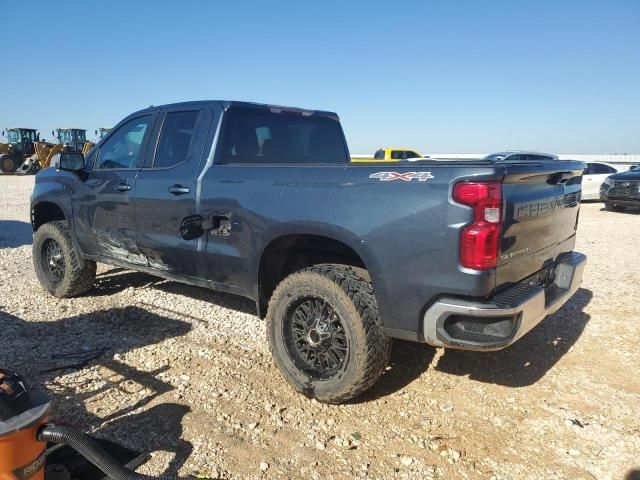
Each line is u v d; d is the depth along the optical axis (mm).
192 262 4344
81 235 5414
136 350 4379
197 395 3633
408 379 3977
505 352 4480
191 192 4246
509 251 3100
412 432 3268
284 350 3684
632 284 6664
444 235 2949
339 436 3197
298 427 3283
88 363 4113
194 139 4430
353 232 3262
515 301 2994
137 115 5066
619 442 3170
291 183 3633
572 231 4219
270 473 2836
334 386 3441
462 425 3355
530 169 3146
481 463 2971
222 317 5227
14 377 2293
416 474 2869
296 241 3795
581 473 2893
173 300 5750
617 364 4254
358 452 3051
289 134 4969
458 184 2908
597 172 18484
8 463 2088
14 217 12945
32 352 4301
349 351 3359
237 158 4418
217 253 4094
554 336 4844
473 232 2867
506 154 15828
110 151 5270
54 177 5707
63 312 5324
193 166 4332
